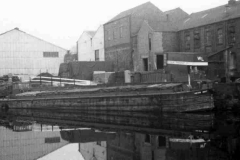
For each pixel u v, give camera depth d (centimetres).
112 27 5575
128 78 4169
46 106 4169
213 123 2303
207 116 2619
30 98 4438
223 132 1973
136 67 4894
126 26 5141
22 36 6116
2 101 4675
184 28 4659
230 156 1429
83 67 5206
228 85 2772
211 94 2728
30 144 1995
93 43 6212
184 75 3812
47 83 5084
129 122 2619
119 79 4359
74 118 3186
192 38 4556
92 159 1549
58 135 2250
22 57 6109
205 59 3859
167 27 4728
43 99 4212
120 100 3191
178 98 2723
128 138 1977
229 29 3994
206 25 4328
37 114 3781
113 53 5562
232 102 2748
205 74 3875
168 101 2784
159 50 4547
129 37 5062
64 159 1587
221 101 2761
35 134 2338
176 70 3822
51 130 2475
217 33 4191
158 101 2855
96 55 6156
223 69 3950
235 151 1518
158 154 1526
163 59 4262
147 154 1543
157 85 3103
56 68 6331
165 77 3750
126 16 5128
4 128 2686
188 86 2872
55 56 6344
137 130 2211
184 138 1841
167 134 1983
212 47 4259
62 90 4322
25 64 6125
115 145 1836
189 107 2700
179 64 3653
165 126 2288
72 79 4919
